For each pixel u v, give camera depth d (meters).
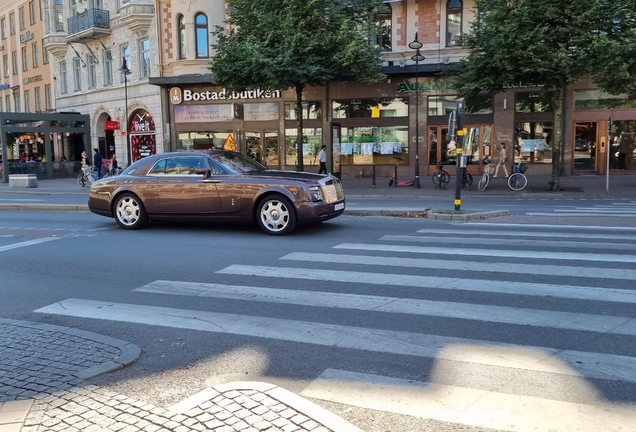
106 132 36.12
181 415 3.41
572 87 23.95
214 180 10.68
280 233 10.29
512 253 8.26
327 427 3.25
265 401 3.58
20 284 7.12
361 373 4.15
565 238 9.59
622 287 6.28
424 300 5.94
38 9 41.38
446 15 25.02
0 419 3.38
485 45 18.28
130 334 5.13
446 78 23.61
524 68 17.31
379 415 3.52
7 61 47.47
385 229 11.01
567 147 24.31
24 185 26.59
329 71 20.31
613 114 23.75
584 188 19.55
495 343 4.68
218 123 28.97
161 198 11.12
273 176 10.49
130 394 3.84
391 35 25.70
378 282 6.71
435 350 4.57
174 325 5.35
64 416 3.42
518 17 17.56
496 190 19.95
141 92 31.72
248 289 6.55
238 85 20.94
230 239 10.03
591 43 16.81
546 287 6.32
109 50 34.03
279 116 27.91
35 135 35.72
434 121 25.66
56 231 11.61
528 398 3.70
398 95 26.05
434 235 10.15
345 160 27.08
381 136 26.58
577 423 3.36
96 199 11.76
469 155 25.45
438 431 3.31
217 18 28.30
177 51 28.95
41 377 4.04
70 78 38.22
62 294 6.60
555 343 4.66
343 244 9.30
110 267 7.96
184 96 29.20
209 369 4.29
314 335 4.97
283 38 20.11
